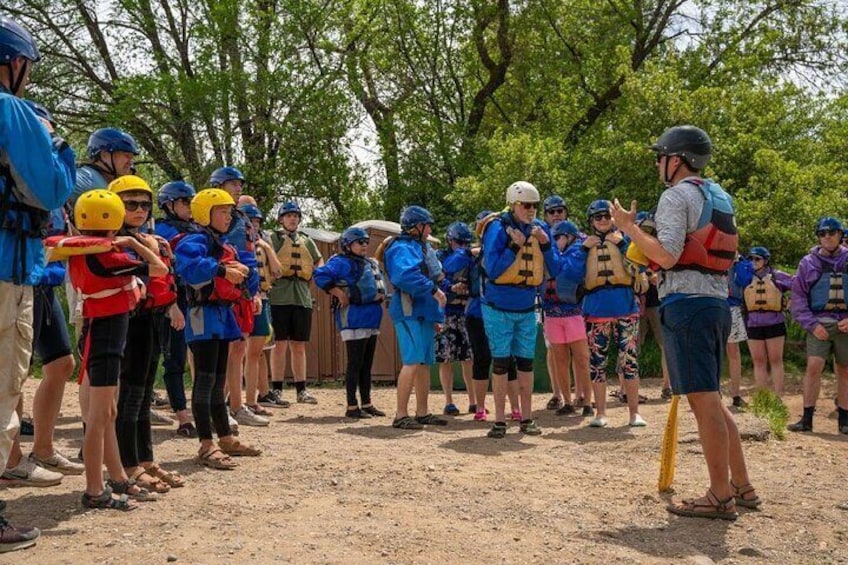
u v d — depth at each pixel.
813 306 8.89
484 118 25.77
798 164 17.84
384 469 6.24
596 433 8.27
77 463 6.18
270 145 22.27
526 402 8.30
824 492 5.92
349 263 9.51
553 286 9.41
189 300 6.27
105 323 4.89
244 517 4.90
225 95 20.17
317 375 14.22
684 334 5.12
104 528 4.60
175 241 6.59
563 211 9.88
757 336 10.73
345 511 5.10
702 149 5.27
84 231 4.82
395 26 23.20
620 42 23.36
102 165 5.88
